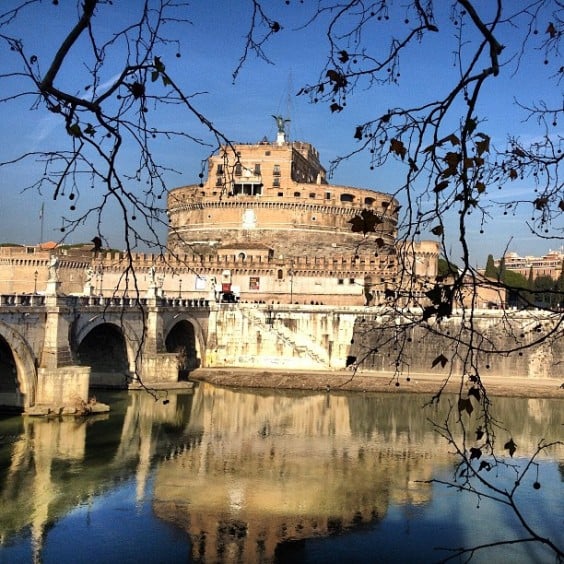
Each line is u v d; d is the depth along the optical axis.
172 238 153.25
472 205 8.50
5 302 66.69
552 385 93.75
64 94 7.23
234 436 65.19
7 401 70.06
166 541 38.97
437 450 60.59
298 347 112.00
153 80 7.57
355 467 54.72
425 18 8.30
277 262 133.38
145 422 69.94
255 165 153.88
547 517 43.41
